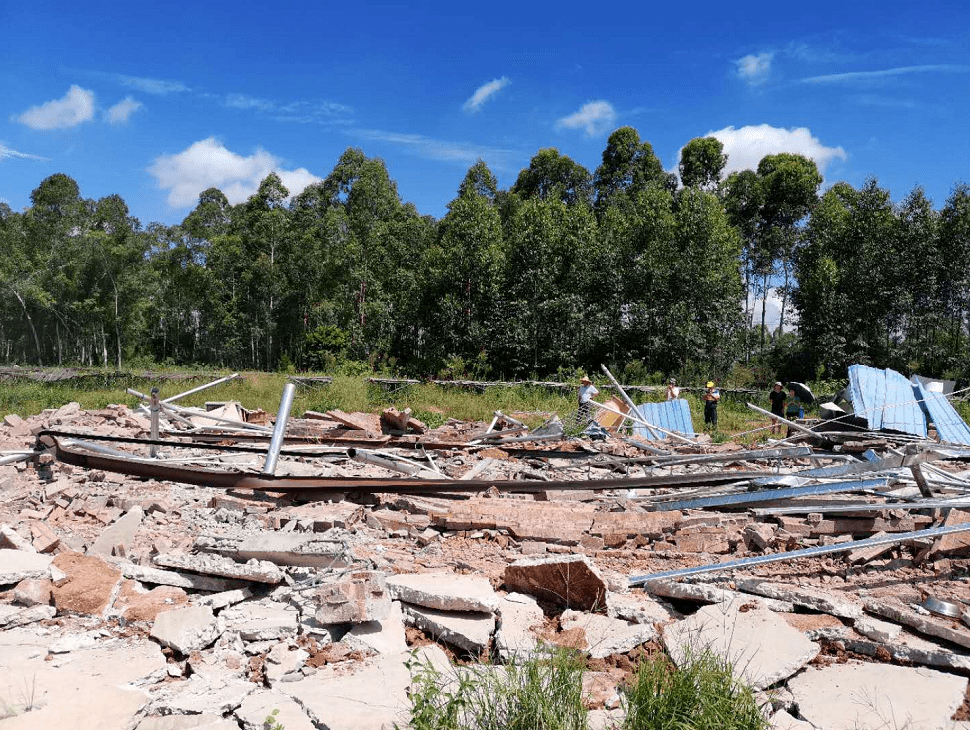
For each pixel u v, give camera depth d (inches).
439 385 1122.7
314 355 1961.1
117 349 2383.1
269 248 2271.2
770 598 228.7
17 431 538.6
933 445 461.7
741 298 1879.9
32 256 2255.2
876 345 1544.0
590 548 284.7
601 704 166.1
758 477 354.9
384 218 2945.4
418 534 292.8
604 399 1001.5
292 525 295.7
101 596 214.1
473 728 149.5
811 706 168.4
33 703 159.9
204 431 533.0
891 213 1678.2
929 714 164.2
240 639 195.8
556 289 1807.3
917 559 262.4
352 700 164.1
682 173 2689.5
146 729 153.2
